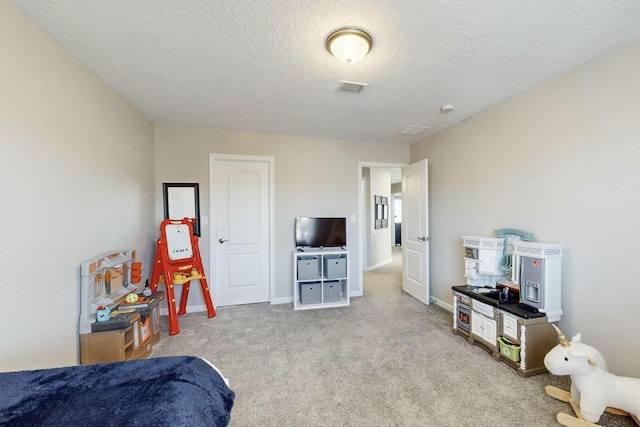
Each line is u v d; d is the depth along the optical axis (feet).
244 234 12.36
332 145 13.20
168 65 6.64
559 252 7.01
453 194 11.17
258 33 5.48
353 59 5.81
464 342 8.63
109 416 2.71
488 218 9.47
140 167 9.72
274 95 8.36
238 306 12.09
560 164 7.17
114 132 7.93
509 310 7.18
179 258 10.18
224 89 7.94
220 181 12.07
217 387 3.61
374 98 8.57
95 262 6.57
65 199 5.81
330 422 5.32
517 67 6.75
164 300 11.27
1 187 4.33
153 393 3.07
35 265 4.99
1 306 4.32
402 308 11.82
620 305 6.01
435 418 5.42
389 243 23.93
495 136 9.15
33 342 4.93
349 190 13.48
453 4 4.67
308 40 5.71
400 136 12.83
